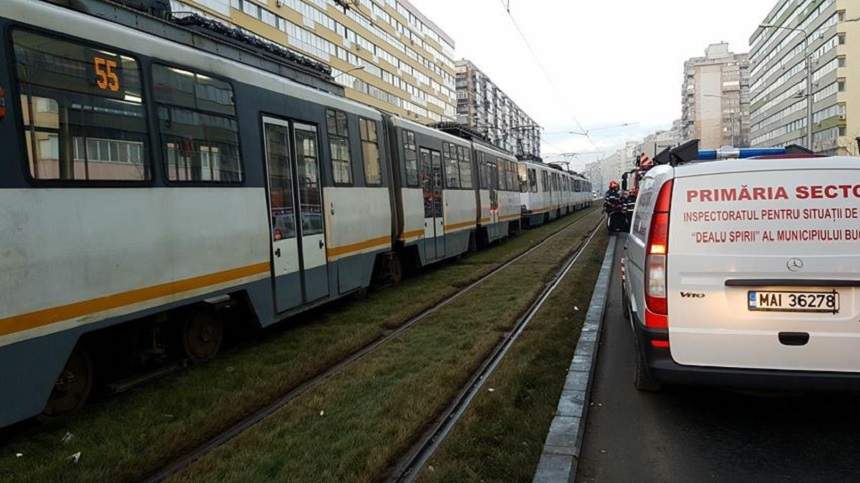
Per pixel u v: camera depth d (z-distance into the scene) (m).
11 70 4.40
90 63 5.06
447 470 3.83
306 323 8.62
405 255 13.35
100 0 5.80
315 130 8.80
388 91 72.62
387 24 72.44
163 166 5.75
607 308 9.10
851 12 59.62
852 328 4.03
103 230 5.04
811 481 3.79
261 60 8.43
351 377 5.91
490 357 6.57
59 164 4.71
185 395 5.48
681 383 4.33
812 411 4.90
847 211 4.09
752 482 3.79
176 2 36.72
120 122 5.31
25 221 4.39
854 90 59.91
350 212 9.70
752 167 4.27
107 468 4.09
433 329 7.88
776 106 82.19
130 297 5.28
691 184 4.36
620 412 5.00
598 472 3.98
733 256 4.20
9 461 4.21
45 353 4.50
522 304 9.15
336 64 59.25
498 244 21.11
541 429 4.50
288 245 7.85
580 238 21.05
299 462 4.07
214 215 6.40
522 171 28.58
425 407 5.01
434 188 14.23
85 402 5.31
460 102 109.06
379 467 3.99
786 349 4.12
